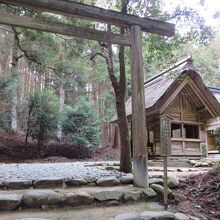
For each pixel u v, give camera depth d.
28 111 13.07
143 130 4.99
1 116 13.75
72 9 4.89
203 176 5.52
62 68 13.62
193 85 11.40
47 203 3.80
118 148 18.72
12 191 4.24
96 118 15.39
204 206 4.50
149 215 3.69
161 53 7.45
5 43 17.58
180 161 10.49
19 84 13.83
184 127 12.23
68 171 6.35
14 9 8.64
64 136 14.59
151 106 10.39
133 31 5.29
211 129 12.08
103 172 6.21
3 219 3.35
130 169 6.39
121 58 6.76
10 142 13.40
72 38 10.41
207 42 7.28
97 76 17.41
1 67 18.92
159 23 5.50
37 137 12.70
